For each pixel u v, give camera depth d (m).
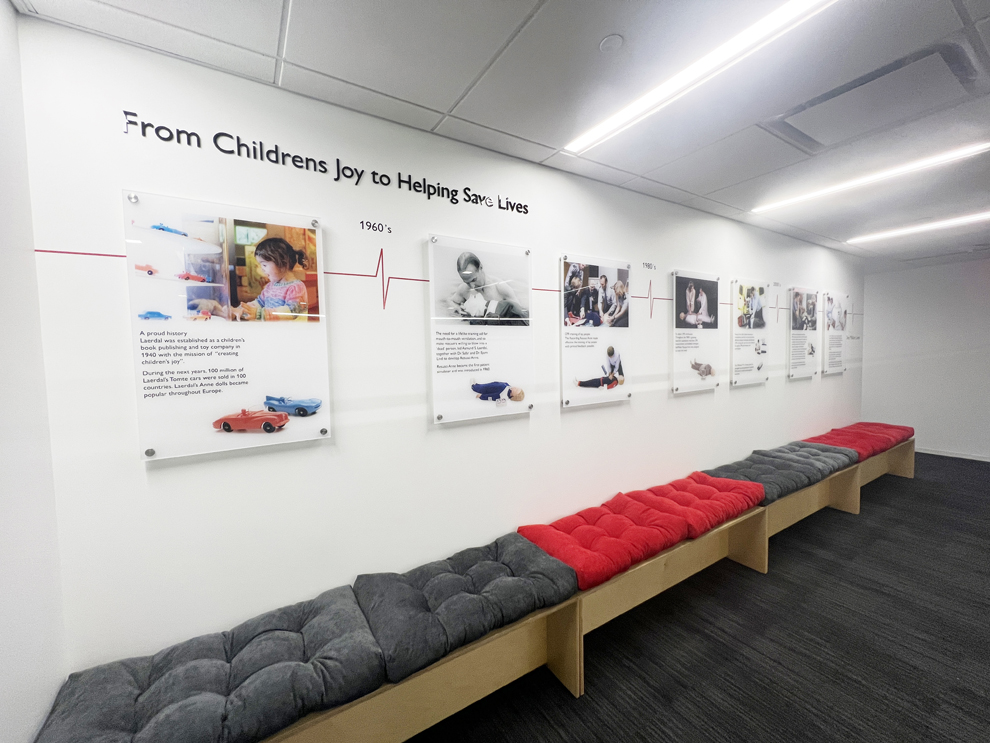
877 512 3.73
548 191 2.28
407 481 1.82
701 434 3.15
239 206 1.43
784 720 1.59
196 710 1.05
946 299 5.47
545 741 1.51
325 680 1.17
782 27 1.29
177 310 1.33
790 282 3.96
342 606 1.49
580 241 2.42
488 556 1.93
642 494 2.55
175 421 1.34
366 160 1.70
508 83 1.53
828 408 4.58
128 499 1.29
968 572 2.69
